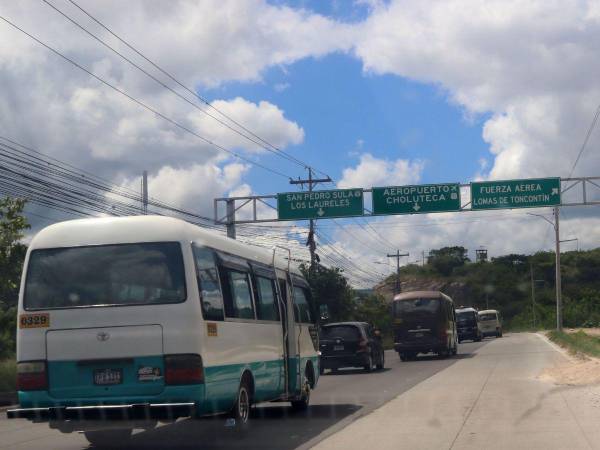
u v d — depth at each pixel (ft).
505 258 344.49
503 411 45.62
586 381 59.11
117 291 33.88
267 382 42.70
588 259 337.72
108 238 34.63
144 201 82.07
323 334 89.25
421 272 342.03
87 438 39.81
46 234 35.24
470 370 81.56
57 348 33.65
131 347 33.22
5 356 78.95
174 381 32.78
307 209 108.99
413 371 88.17
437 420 43.19
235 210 109.29
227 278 37.96
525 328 295.07
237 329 38.17
